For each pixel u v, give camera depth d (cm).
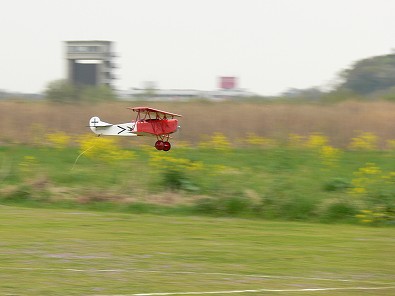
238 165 8581
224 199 6247
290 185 6769
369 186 6788
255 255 4238
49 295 3192
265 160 9031
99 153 8562
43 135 11081
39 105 14100
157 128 9244
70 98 15312
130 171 7581
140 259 4075
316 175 7625
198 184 7106
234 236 4953
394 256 4262
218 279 3569
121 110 13525
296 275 3691
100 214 5978
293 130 11288
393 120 11769
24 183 7131
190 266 3891
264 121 11731
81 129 11675
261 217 5972
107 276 3600
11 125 11669
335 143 10706
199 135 11188
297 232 5188
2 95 17250
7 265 3838
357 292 3316
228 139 10931
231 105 13525
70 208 6391
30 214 5866
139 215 5988
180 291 3297
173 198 6675
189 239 4791
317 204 6150
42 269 3747
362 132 11012
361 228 5459
